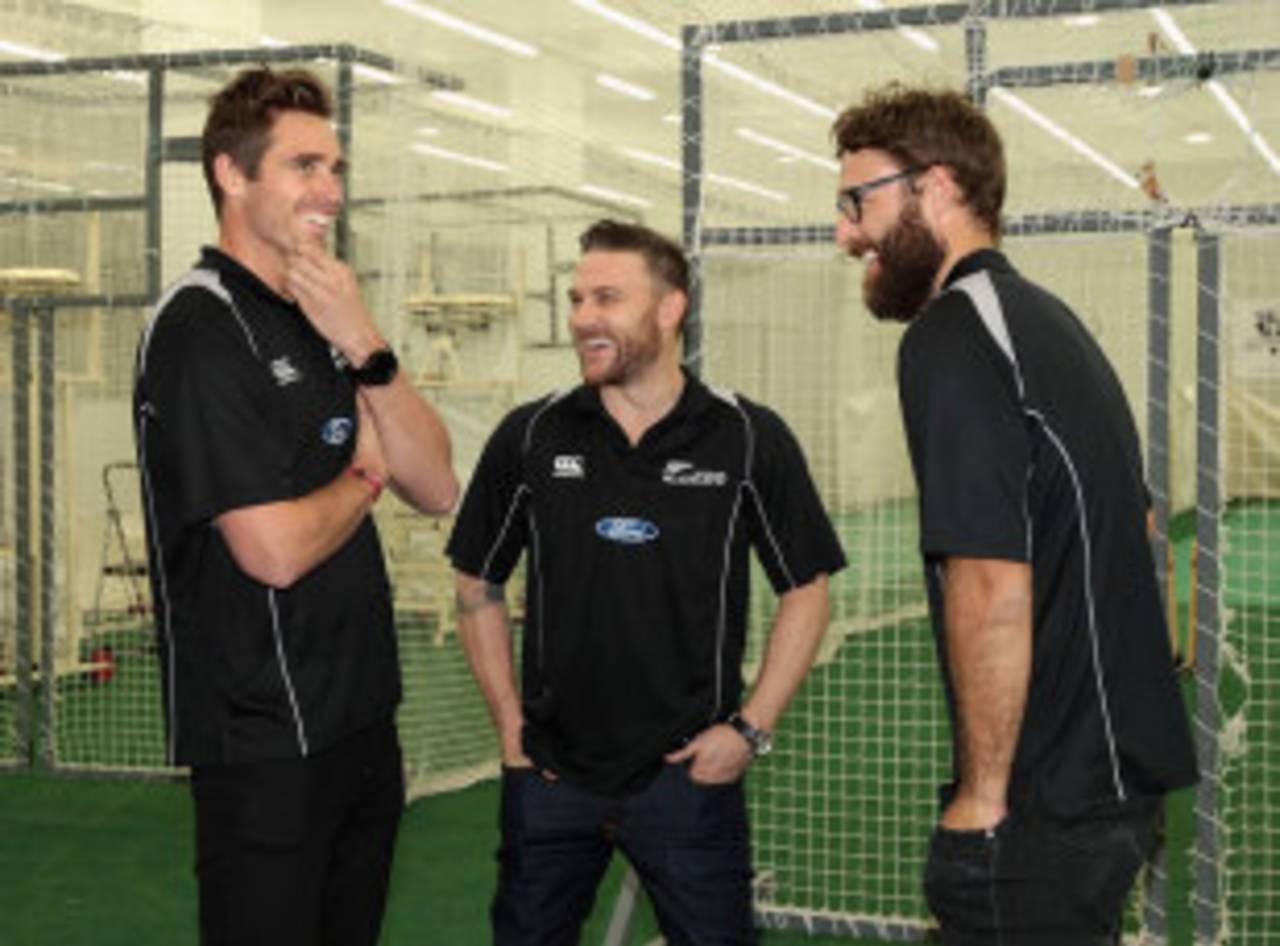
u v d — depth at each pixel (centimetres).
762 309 573
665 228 1380
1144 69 385
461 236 912
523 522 270
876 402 809
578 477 259
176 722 219
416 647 817
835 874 465
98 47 896
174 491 213
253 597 214
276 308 221
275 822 215
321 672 219
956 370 181
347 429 227
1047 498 182
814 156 1179
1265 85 889
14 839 525
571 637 257
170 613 219
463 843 512
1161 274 380
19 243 801
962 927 185
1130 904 428
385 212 656
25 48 865
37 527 748
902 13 402
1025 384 181
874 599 723
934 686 666
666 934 259
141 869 489
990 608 177
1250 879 462
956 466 179
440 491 239
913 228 195
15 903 452
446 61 1503
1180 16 873
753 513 261
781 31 412
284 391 216
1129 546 186
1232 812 511
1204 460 383
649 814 253
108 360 848
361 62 586
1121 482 185
